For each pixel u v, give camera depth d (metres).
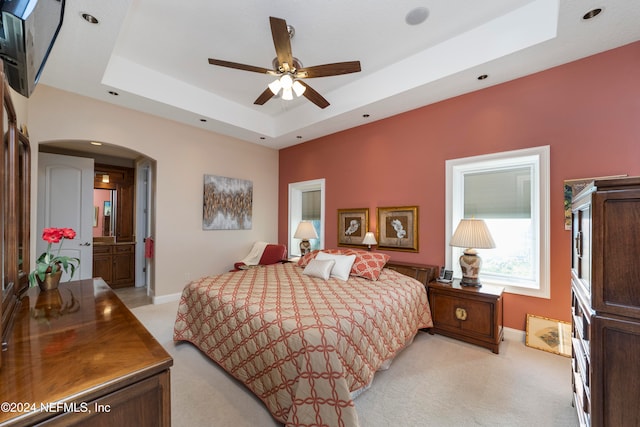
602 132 2.41
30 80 1.35
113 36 2.28
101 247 4.73
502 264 3.08
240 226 4.98
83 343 1.02
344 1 2.27
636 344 1.04
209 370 2.31
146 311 3.69
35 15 1.12
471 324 2.76
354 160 4.34
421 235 3.58
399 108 3.63
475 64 2.63
